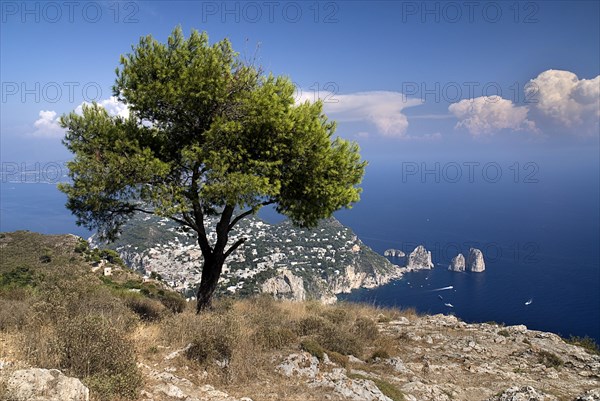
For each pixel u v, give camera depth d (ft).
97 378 19.29
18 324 28.96
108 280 89.30
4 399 14.99
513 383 30.32
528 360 36.63
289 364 27.14
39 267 97.55
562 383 31.07
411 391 26.99
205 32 40.91
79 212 42.42
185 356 27.02
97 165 36.47
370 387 25.21
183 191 39.75
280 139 41.19
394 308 57.21
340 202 44.52
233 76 41.04
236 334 28.55
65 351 21.22
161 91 38.09
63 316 28.02
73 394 16.39
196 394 21.75
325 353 30.89
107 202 39.63
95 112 41.81
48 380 16.57
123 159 36.47
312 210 44.37
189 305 57.06
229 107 40.86
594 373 33.96
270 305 52.47
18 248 112.57
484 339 42.11
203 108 40.22
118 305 35.55
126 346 22.31
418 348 38.32
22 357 21.42
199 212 43.45
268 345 30.60
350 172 45.75
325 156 42.55
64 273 47.11
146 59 39.55
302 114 42.04
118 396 18.97
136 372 21.03
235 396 22.56
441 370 32.63
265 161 40.57
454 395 27.43
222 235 46.26
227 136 39.60
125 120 43.52
